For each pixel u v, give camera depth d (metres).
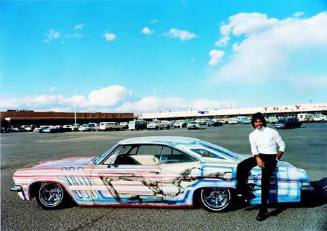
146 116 136.25
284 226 5.02
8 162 14.19
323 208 5.95
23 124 92.56
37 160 14.62
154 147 6.36
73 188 6.12
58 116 103.31
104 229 5.09
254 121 5.39
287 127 43.59
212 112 127.19
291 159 12.25
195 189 5.70
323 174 9.09
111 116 121.50
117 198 5.96
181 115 131.62
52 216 5.84
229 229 4.93
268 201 5.59
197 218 5.48
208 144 6.24
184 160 5.95
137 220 5.46
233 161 5.77
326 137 24.47
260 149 5.39
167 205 5.85
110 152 6.19
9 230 5.15
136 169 5.92
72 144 24.92
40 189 6.28
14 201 7.00
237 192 5.66
